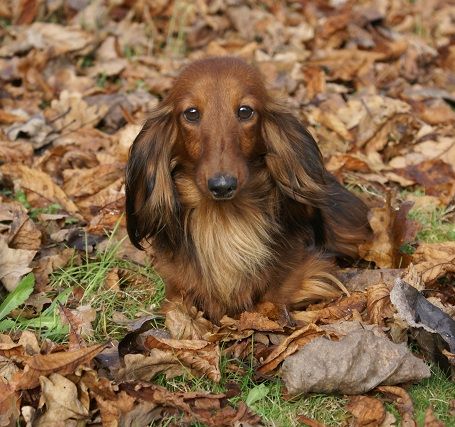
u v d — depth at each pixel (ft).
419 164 19.04
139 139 14.01
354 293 14.23
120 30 25.62
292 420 11.71
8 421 11.28
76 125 20.52
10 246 15.66
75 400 11.54
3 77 22.81
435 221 17.03
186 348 12.73
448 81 24.49
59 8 26.37
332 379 11.81
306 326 12.89
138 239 14.55
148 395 11.93
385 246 15.43
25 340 12.90
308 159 14.07
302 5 27.78
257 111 13.19
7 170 18.15
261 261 13.89
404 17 27.76
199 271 13.98
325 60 24.17
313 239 14.90
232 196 12.57
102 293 14.62
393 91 22.89
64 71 22.89
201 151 12.92
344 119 20.86
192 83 13.12
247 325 13.34
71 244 16.12
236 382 12.62
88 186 17.95
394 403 12.01
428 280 14.57
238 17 26.17
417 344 13.14
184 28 25.98
